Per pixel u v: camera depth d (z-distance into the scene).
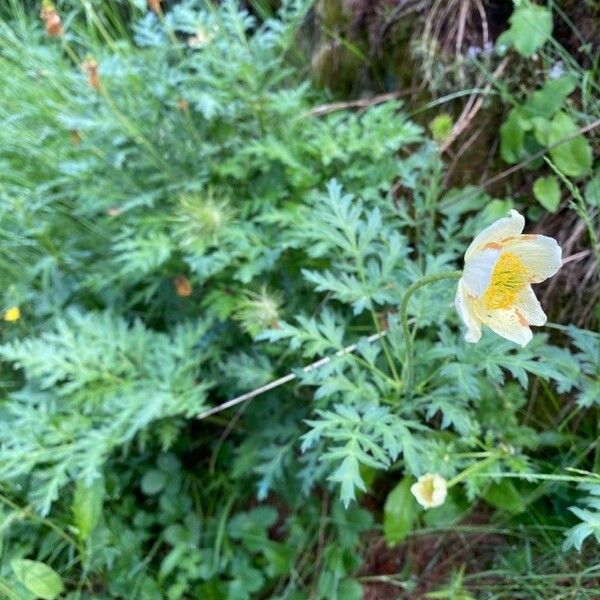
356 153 0.37
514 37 0.36
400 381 0.30
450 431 0.35
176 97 0.39
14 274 0.43
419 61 0.40
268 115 0.40
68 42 0.51
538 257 0.23
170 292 0.40
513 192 0.37
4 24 0.45
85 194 0.40
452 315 0.32
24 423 0.35
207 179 0.38
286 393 0.37
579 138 0.34
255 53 0.40
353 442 0.26
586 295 0.34
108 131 0.40
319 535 0.36
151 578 0.35
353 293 0.30
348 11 0.43
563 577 0.30
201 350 0.37
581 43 0.36
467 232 0.35
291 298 0.37
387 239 0.35
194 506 0.39
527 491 0.32
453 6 0.39
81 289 0.42
